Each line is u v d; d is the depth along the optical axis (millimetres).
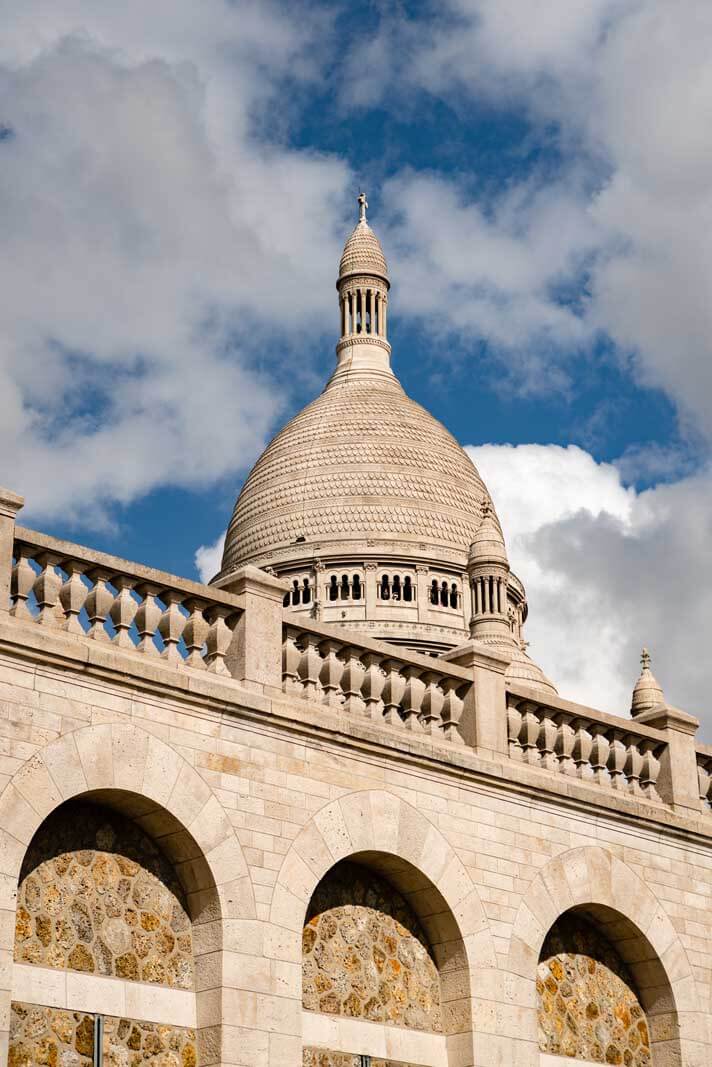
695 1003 28516
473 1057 25016
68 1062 21281
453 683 27516
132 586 23828
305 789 24359
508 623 124312
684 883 29250
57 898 21875
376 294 162000
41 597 22766
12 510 22406
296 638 25719
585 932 28219
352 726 25125
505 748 27391
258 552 144125
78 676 22297
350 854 24594
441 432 152750
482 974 25625
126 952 22312
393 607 139125
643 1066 28062
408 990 25297
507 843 26766
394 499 143875
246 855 23344
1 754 21219
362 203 167500
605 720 29516
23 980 21172
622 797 29141
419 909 25859
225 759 23547
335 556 140875
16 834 21047
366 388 154875
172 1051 22281
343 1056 24078
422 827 25625
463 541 143875
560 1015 27109
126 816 22922
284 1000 23094
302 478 146000
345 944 24750
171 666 23719
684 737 30703
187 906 23172
